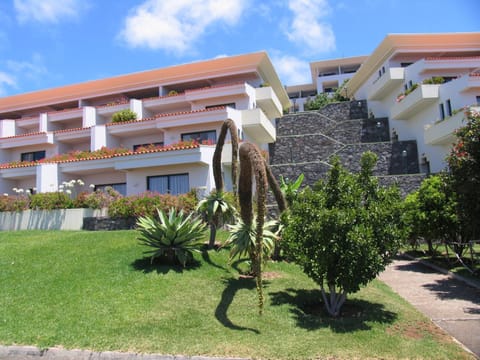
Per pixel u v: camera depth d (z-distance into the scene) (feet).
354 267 23.61
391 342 20.39
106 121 104.12
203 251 39.27
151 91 106.42
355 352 19.07
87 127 90.33
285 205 33.71
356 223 24.40
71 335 20.98
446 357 18.69
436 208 43.70
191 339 20.45
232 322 22.89
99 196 60.44
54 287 28.04
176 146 67.00
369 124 101.55
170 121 79.56
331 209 24.76
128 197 57.21
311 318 24.18
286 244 26.50
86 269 32.12
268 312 24.76
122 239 43.39
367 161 26.84
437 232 43.70
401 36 93.25
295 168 79.61
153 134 87.15
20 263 34.42
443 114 73.51
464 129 34.94
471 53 95.96
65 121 105.81
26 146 96.73
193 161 63.16
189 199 56.49
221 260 37.19
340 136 102.53
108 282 28.81
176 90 105.60
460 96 69.31
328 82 189.78
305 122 107.55
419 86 76.07
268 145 97.91
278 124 108.99
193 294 27.22
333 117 115.34
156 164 65.21
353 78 125.49
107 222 56.59
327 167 78.54
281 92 119.96
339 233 23.97
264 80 105.70
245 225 31.32
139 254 36.63
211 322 22.75
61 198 61.46
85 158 73.97
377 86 99.50
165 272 31.27
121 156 67.87
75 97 110.93
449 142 71.72
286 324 22.85
